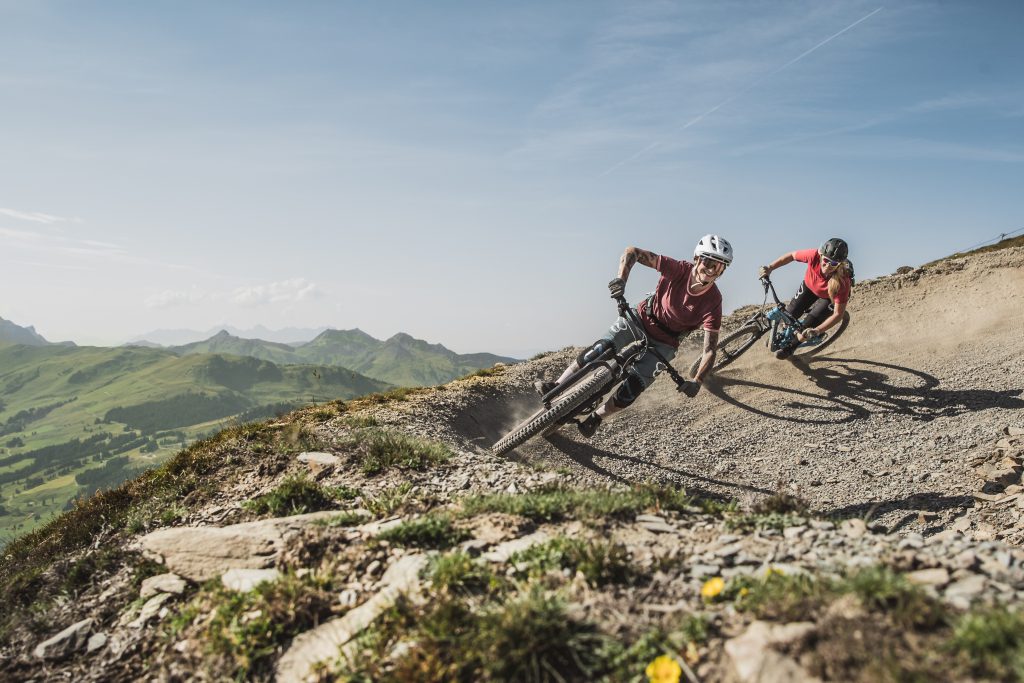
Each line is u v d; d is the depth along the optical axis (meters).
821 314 12.07
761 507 4.86
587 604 3.50
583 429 8.90
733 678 2.78
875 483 8.75
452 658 3.19
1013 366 12.12
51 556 6.23
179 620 4.29
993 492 7.84
